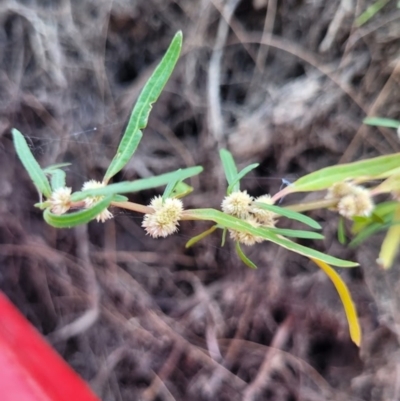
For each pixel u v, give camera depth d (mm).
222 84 217
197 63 215
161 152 220
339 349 212
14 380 126
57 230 218
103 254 221
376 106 203
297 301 213
